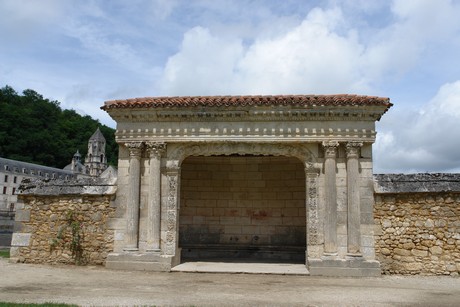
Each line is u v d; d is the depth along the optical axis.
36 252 15.14
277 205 18.83
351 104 13.95
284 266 15.23
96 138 104.44
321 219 14.10
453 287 11.23
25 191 15.60
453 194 13.65
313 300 9.14
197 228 19.03
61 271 13.39
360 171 14.17
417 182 13.91
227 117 14.64
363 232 13.83
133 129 14.95
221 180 19.36
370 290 10.61
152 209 14.42
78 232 14.90
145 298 9.02
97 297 9.04
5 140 97.00
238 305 8.42
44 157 103.75
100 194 14.89
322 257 13.70
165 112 14.70
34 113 109.81
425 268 13.42
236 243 18.78
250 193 19.17
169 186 14.76
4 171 83.56
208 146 14.92
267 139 14.41
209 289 10.49
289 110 14.27
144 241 14.44
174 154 14.96
